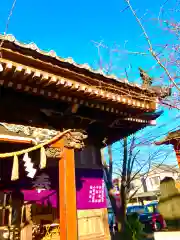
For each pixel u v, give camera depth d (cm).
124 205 1039
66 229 575
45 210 813
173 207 837
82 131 696
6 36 470
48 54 528
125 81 661
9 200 748
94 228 817
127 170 1145
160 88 567
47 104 661
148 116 804
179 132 1055
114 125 827
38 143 609
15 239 696
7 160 796
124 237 979
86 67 596
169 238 732
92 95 619
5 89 585
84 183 847
